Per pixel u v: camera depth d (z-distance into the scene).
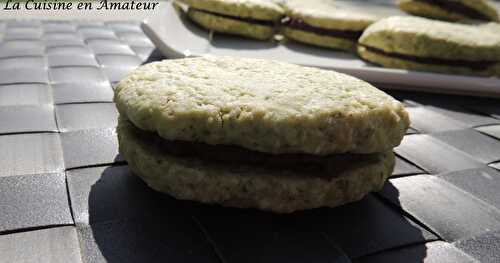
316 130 0.10
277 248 0.10
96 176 0.12
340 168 0.11
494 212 0.11
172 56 0.20
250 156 0.10
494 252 0.10
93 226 0.10
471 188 0.12
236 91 0.11
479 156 0.14
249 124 0.10
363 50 0.24
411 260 0.10
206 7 0.25
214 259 0.09
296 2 0.30
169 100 0.10
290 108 0.10
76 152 0.13
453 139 0.15
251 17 0.26
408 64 0.22
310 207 0.10
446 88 0.19
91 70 0.19
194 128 0.10
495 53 0.21
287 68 0.13
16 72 0.18
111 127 0.14
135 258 0.09
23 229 0.10
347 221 0.11
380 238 0.10
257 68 0.12
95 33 0.26
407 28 0.22
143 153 0.11
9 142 0.13
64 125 0.14
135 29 0.28
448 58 0.21
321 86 0.11
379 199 0.11
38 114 0.15
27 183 0.11
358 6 0.39
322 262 0.09
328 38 0.26
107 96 0.16
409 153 0.14
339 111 0.10
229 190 0.10
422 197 0.12
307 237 0.10
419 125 0.16
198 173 0.10
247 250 0.09
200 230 0.10
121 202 0.11
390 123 0.11
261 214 0.10
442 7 0.28
